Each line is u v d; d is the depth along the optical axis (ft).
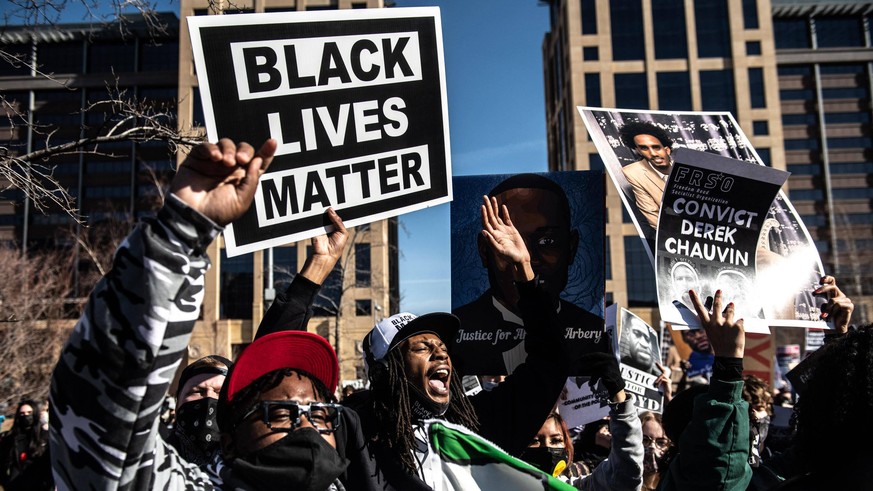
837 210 232.12
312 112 9.22
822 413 6.53
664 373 22.24
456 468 7.57
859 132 288.51
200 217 5.23
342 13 9.44
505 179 12.76
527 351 11.22
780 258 12.73
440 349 9.86
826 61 289.74
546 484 7.35
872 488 6.21
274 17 9.10
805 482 6.65
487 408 11.09
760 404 14.17
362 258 131.44
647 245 12.50
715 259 12.09
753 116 193.88
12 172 13.15
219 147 5.31
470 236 12.62
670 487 8.04
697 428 7.87
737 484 7.65
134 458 5.24
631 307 181.88
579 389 17.79
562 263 12.41
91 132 14.61
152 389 5.15
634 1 199.41
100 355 5.05
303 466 6.35
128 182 236.43
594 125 13.14
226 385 6.88
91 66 239.50
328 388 7.21
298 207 9.14
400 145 9.62
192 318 5.26
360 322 134.21
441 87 9.83
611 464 10.98
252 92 8.97
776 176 12.05
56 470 5.30
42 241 231.30
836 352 6.68
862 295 133.80
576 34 198.70
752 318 12.09
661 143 13.30
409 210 9.58
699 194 12.13
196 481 6.17
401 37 9.70
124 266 5.11
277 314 9.31
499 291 12.36
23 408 24.73
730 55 196.95
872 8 293.02
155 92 235.20
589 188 12.65
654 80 195.93
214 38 8.85
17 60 13.83
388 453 8.71
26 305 83.51
